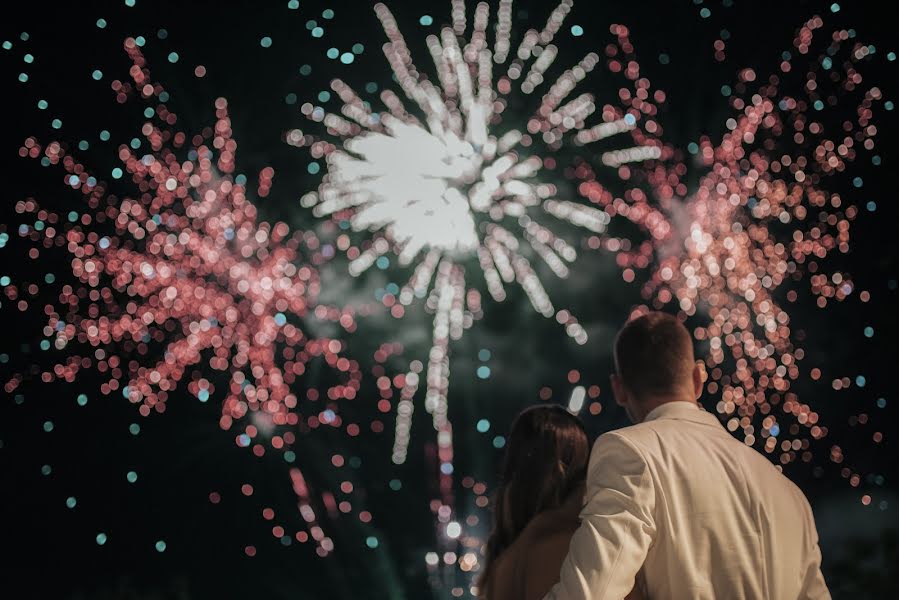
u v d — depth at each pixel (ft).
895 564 16.14
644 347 7.48
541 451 8.16
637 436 6.82
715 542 6.60
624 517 6.39
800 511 7.00
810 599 6.92
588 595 6.16
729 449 6.98
